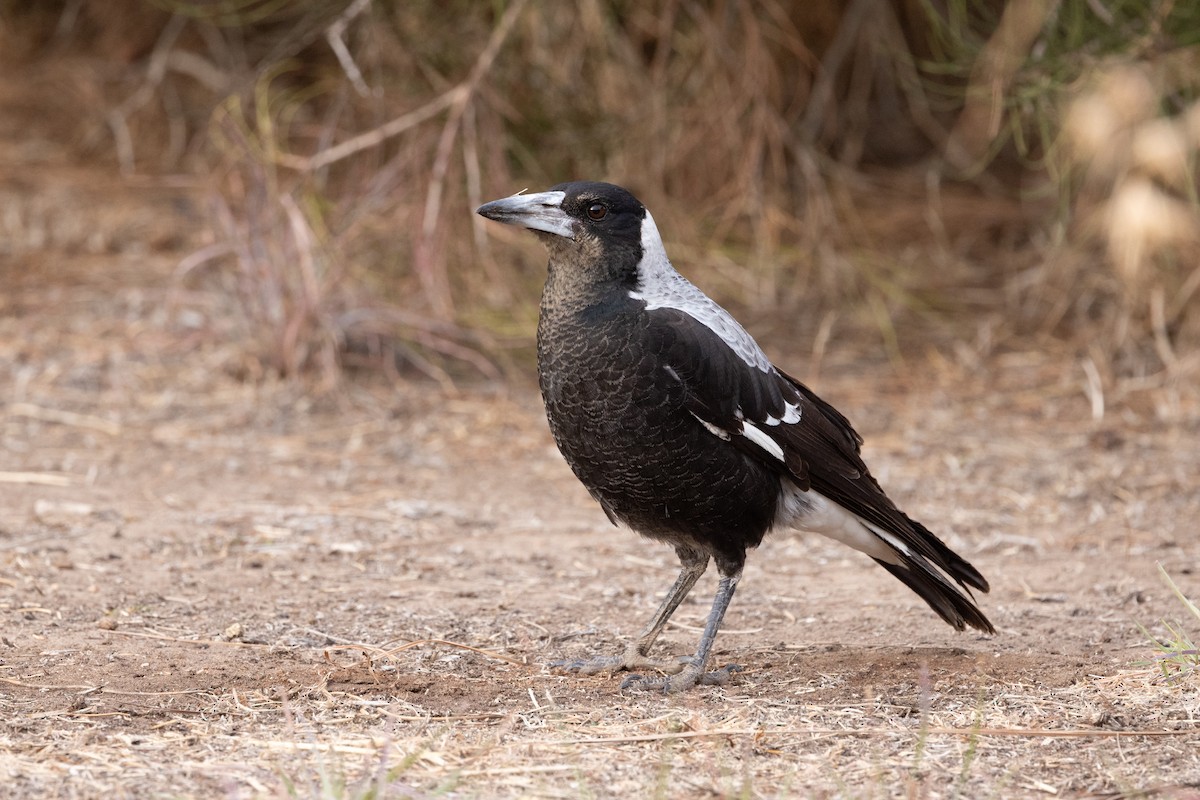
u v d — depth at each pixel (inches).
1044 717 261.1
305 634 312.2
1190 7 503.2
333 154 544.7
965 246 707.4
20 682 272.1
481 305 605.0
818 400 314.3
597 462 294.2
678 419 285.4
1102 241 637.3
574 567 375.6
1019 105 531.8
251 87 622.2
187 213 729.6
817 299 651.5
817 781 230.2
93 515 399.9
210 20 744.3
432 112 555.2
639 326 285.3
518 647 311.4
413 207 560.1
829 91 726.5
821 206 666.2
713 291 647.8
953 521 421.4
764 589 363.9
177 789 219.1
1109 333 599.8
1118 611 340.2
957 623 307.0
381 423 504.7
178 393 522.6
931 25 667.4
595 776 230.4
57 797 214.5
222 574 355.6
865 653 309.4
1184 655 288.2
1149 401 537.0
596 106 642.2
